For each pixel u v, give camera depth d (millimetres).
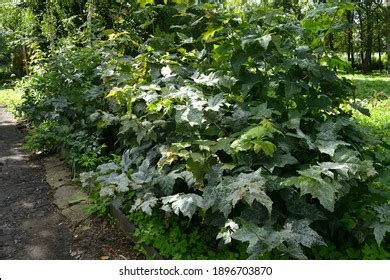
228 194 2330
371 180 2648
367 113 3125
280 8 3449
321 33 3281
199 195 2918
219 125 2902
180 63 4082
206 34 3320
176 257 2768
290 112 2828
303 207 2473
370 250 2420
